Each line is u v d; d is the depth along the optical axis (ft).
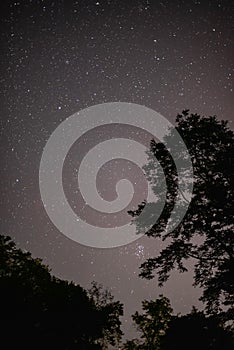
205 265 73.82
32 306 77.30
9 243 97.40
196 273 74.33
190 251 74.38
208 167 74.49
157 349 97.45
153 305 100.83
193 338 68.59
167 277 75.87
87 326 82.33
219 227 70.79
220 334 68.69
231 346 68.49
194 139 76.07
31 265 95.61
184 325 70.13
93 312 83.56
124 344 98.84
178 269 75.46
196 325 69.56
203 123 76.74
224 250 72.49
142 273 76.43
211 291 69.00
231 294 69.51
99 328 84.12
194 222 72.79
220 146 75.77
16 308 75.31
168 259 75.05
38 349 75.61
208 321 69.87
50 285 85.40
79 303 81.82
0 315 74.64
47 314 78.79
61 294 81.76
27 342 75.00
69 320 79.56
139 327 100.22
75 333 80.23
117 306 89.81
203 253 73.92
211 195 70.85
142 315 100.83
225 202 70.44
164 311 100.22
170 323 72.18
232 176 71.10
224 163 71.92
